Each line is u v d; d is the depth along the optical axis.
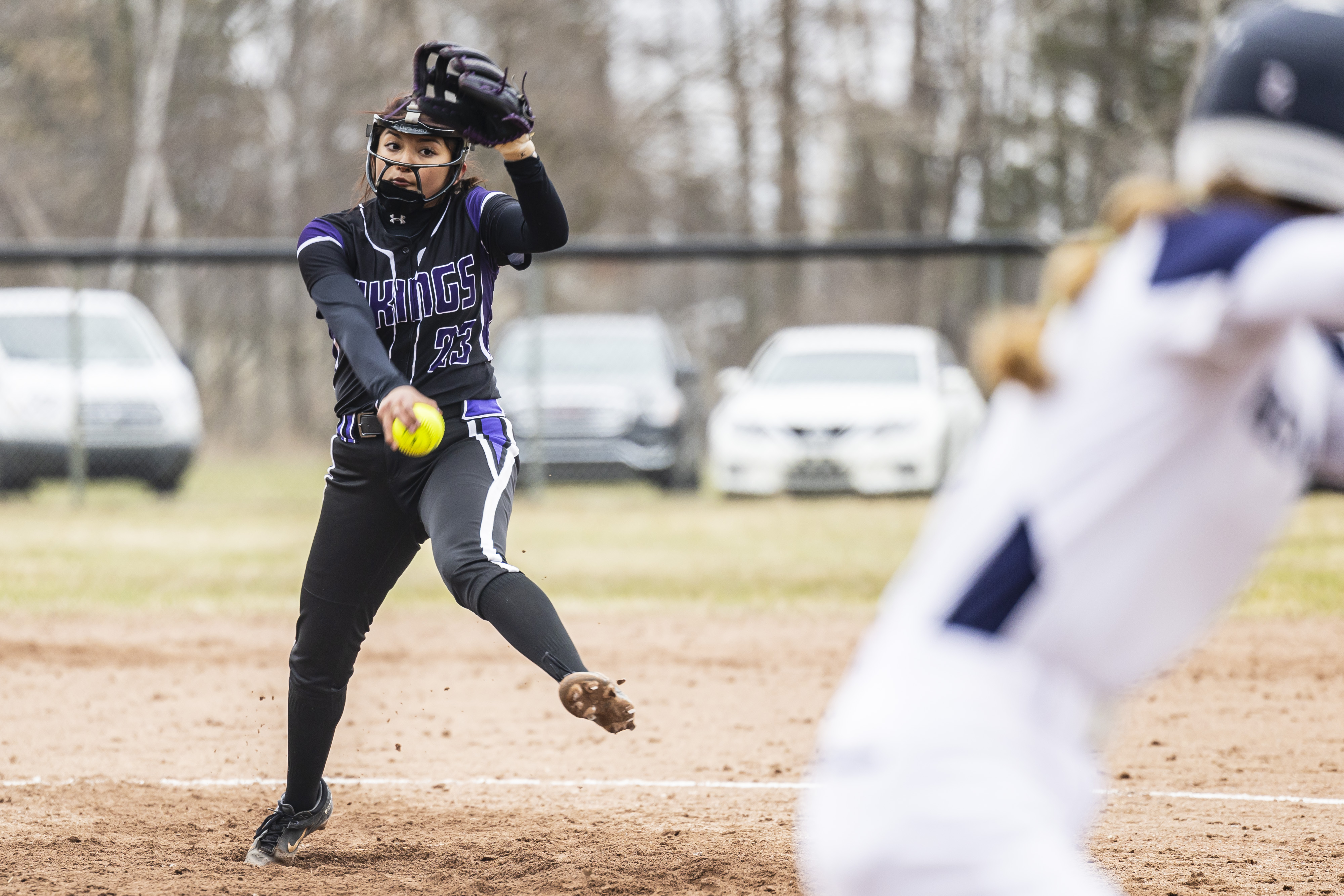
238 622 34.00
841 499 57.31
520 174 13.20
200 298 79.00
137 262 56.84
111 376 59.12
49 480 60.25
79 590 38.47
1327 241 6.00
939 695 6.70
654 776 20.12
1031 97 105.88
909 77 107.81
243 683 27.33
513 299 84.50
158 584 39.59
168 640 31.58
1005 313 6.98
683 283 78.00
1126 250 6.73
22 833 16.17
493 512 13.16
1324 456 7.45
